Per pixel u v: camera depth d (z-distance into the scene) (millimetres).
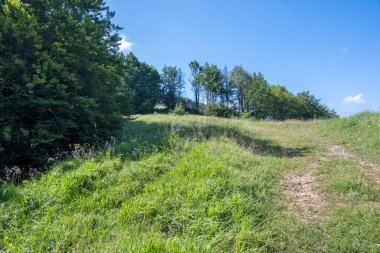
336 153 9914
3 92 8992
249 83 67938
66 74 9969
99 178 6176
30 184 6207
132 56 62625
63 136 9547
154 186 5832
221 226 4621
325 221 4930
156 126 17344
